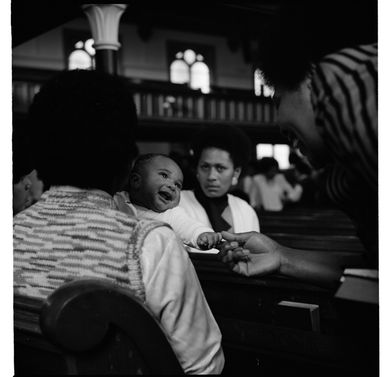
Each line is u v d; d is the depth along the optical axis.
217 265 2.21
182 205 2.86
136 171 2.19
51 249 1.35
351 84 1.09
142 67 19.03
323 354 1.62
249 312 2.10
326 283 1.59
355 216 1.30
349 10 1.22
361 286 1.28
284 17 1.31
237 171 2.99
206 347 1.36
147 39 18.94
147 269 1.27
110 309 1.10
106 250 1.29
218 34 19.73
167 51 19.45
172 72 19.66
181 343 1.31
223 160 2.82
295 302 1.91
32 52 16.83
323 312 1.87
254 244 1.64
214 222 2.85
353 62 1.11
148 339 1.16
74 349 1.06
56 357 1.22
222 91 17.14
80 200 1.38
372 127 1.06
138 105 15.47
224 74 20.53
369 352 1.46
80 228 1.33
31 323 1.21
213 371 1.37
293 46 1.26
